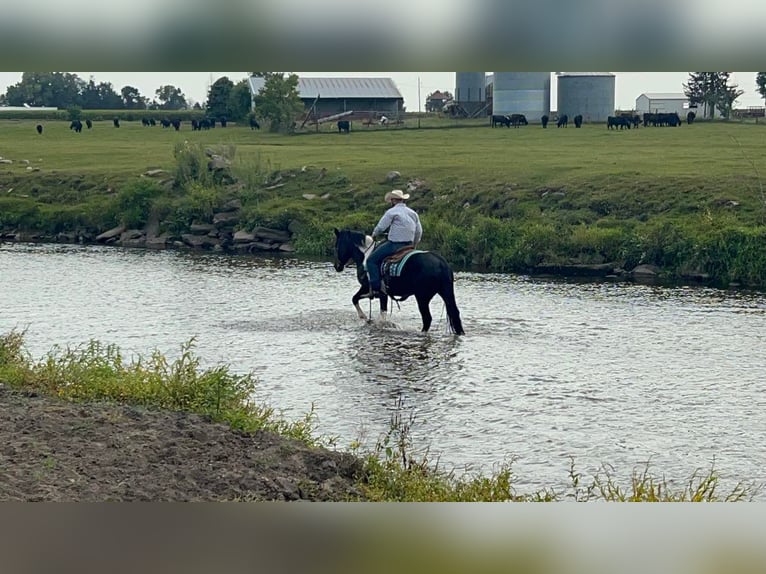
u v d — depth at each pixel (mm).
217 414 10547
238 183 42875
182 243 38812
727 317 20688
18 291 25016
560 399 13375
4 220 43500
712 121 63312
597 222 32875
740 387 14164
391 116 75250
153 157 52969
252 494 7621
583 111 70250
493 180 39406
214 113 76812
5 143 61312
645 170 38312
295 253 35625
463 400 13297
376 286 19109
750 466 10422
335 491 8203
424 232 33812
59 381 11688
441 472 9828
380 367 15445
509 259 30594
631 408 12898
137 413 10195
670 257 28562
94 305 22500
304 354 16484
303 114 73938
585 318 20531
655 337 18219
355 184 41812
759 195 33188
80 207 43156
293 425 11031
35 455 8180
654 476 10008
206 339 17953
